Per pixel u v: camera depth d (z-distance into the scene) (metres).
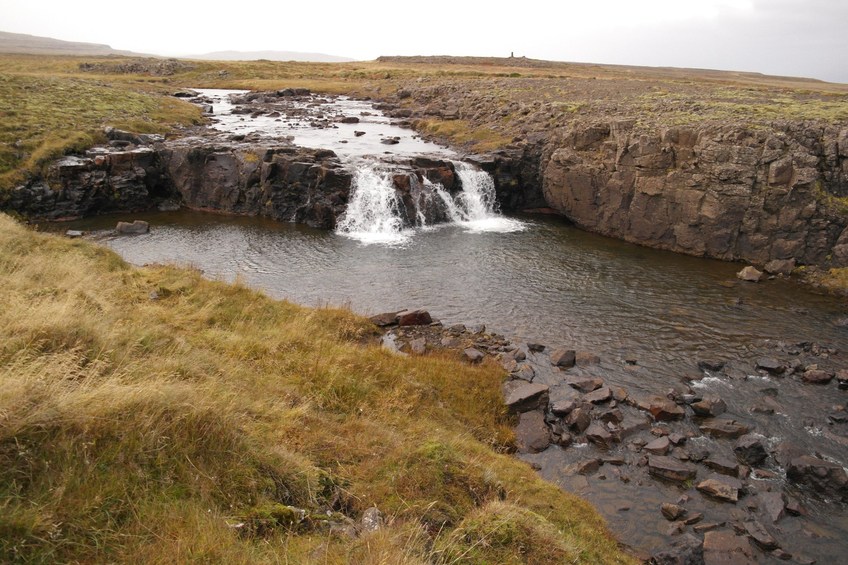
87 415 8.01
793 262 34.94
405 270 34.38
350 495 9.63
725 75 164.38
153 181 48.66
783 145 35.44
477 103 70.81
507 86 80.19
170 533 7.07
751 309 29.59
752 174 35.62
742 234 36.81
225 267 34.12
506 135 56.53
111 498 7.21
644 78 103.50
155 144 51.06
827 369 23.08
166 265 28.23
